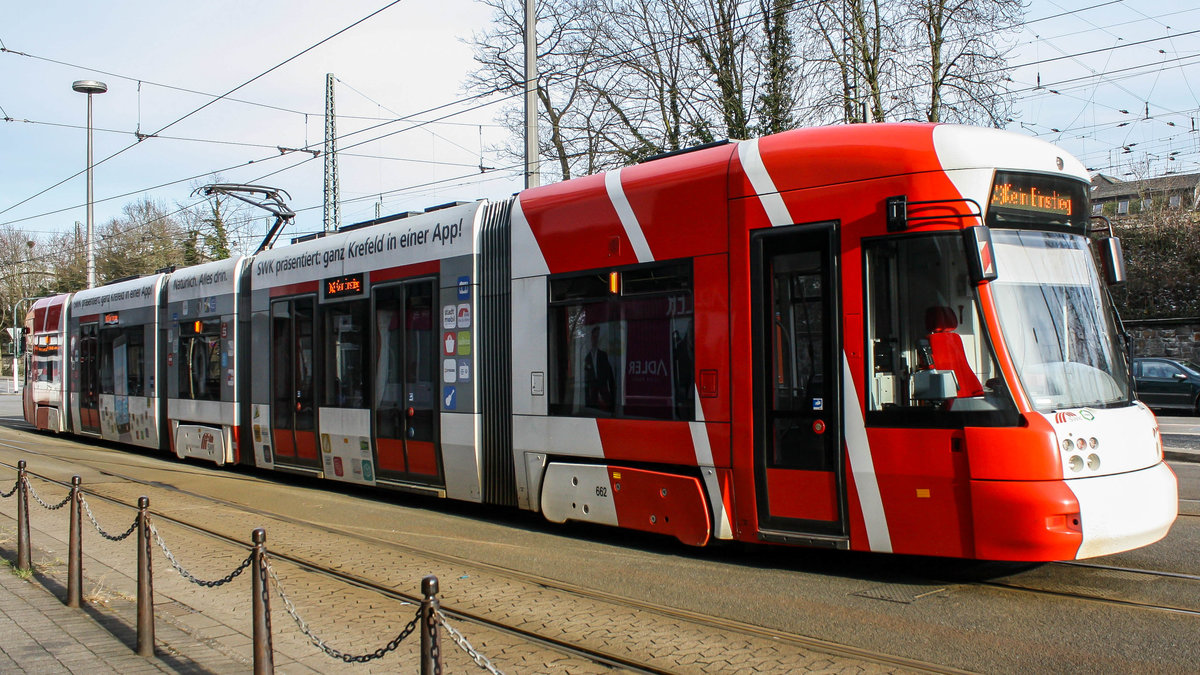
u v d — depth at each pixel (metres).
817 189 6.71
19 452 17.33
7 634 5.59
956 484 6.09
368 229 10.91
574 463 8.28
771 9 20.11
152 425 15.77
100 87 27.39
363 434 10.67
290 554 8.09
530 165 13.77
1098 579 6.40
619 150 21.84
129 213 52.53
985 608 5.82
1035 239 6.45
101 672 4.86
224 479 13.00
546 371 8.51
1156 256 29.88
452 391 9.45
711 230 7.23
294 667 5.04
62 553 8.23
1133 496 6.02
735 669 4.89
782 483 6.79
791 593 6.34
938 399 6.16
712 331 7.17
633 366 7.76
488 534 8.75
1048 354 6.21
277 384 12.37
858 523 6.46
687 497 7.27
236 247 42.53
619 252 7.92
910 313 6.31
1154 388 21.53
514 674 4.92
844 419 6.50
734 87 20.75
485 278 9.20
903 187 6.38
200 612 6.23
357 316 10.90
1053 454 5.86
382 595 6.69
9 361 67.75
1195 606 5.68
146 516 5.23
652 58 21.88
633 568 7.21
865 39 19.98
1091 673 4.65
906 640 5.27
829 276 6.62
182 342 14.94
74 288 52.81
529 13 13.87
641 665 4.98
